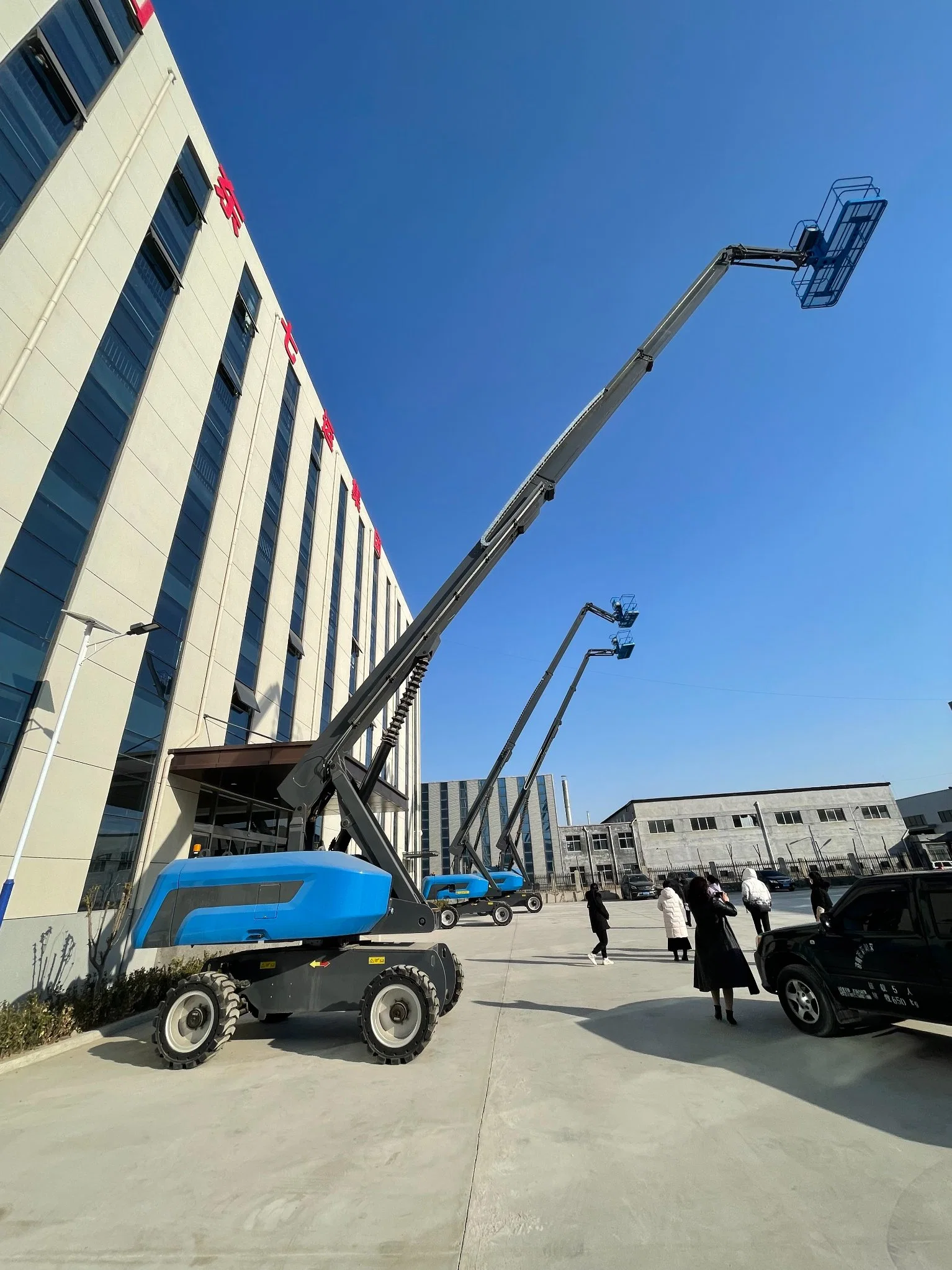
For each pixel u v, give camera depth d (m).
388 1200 3.92
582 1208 3.70
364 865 8.52
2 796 10.64
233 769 16.44
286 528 24.38
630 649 29.23
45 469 12.07
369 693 9.88
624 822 59.66
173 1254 3.48
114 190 14.69
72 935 11.77
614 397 11.20
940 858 51.69
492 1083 6.00
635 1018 8.09
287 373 26.08
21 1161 4.82
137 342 15.50
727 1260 3.14
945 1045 6.29
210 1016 7.49
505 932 21.80
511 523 10.59
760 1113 4.91
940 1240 3.19
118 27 15.59
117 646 13.78
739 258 11.45
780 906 26.05
